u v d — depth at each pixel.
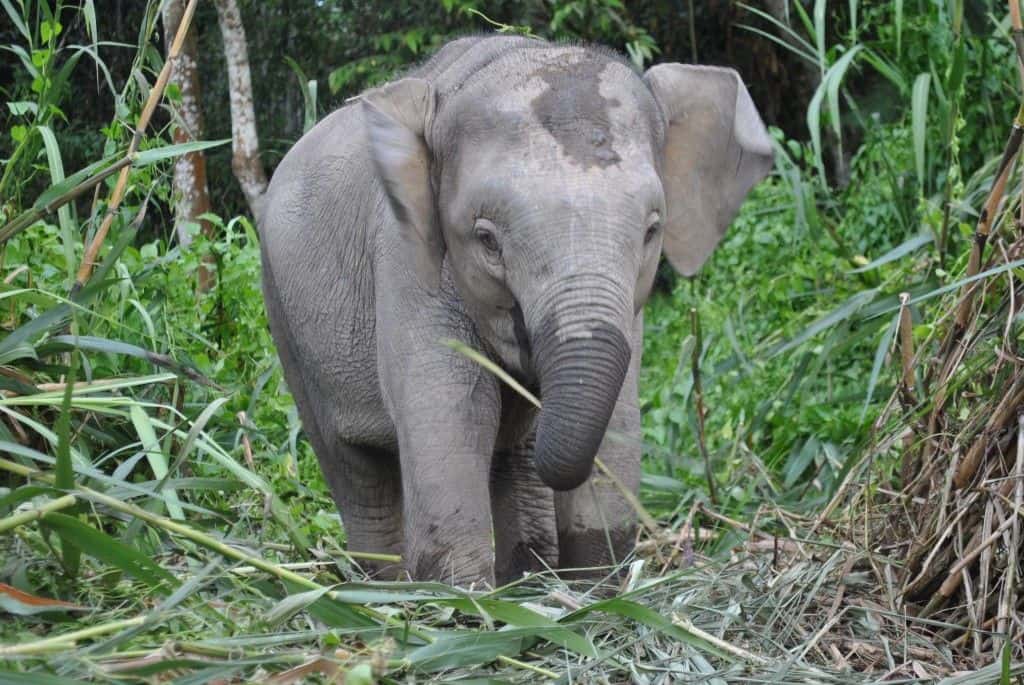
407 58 11.71
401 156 4.23
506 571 5.12
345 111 5.40
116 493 3.90
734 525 5.68
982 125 8.09
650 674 3.44
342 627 3.34
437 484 4.32
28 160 5.20
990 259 4.44
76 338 3.36
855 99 11.53
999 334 4.31
